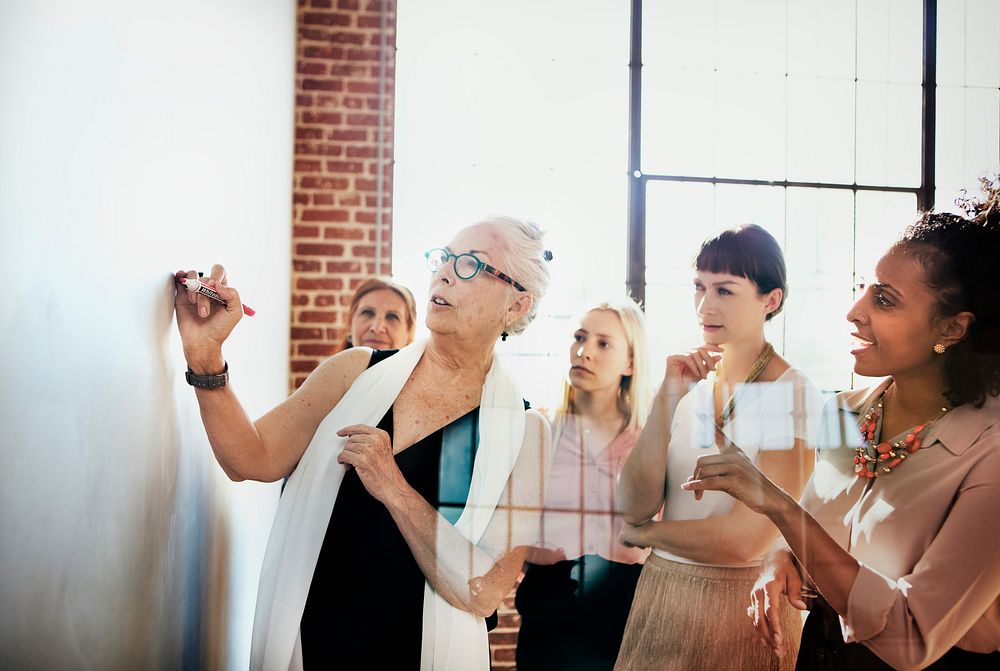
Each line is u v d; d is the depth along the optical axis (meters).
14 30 0.91
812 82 3.24
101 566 1.25
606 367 2.21
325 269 3.09
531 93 3.19
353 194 3.12
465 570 1.88
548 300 2.43
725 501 2.10
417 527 1.88
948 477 2.02
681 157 3.18
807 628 2.03
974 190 2.28
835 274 2.83
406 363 2.05
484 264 2.10
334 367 2.06
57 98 1.03
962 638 1.99
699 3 3.31
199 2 1.83
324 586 1.84
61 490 1.09
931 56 3.25
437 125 3.17
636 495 2.12
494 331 2.09
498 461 1.98
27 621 1.00
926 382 2.12
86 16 1.12
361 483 1.89
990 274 2.13
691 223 3.14
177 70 1.63
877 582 2.01
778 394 2.22
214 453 1.90
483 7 3.21
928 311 2.16
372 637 1.82
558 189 3.16
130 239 1.33
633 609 2.05
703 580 2.05
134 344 1.37
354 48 3.17
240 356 2.21
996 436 2.02
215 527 2.00
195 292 1.65
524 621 2.06
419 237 3.12
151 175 1.45
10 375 0.93
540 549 2.06
